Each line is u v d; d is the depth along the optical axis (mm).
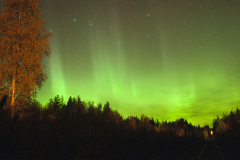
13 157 7930
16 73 15633
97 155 12445
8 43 15805
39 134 9953
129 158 13219
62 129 11883
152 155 15531
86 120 15453
